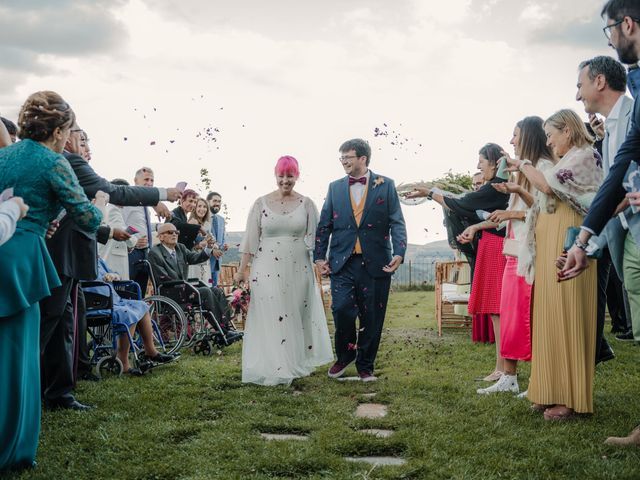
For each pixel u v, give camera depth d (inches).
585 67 145.9
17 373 122.9
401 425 154.9
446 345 297.9
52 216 134.8
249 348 215.5
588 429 147.6
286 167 225.9
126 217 296.8
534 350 161.6
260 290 217.8
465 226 241.3
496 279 211.0
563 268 131.0
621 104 141.2
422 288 836.6
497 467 123.0
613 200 124.8
